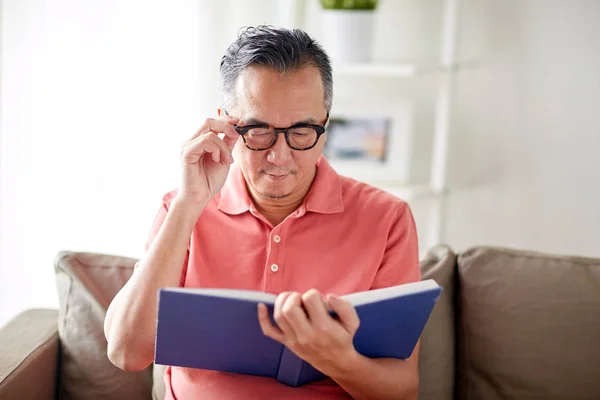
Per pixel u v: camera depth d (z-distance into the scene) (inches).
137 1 95.8
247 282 55.7
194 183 52.9
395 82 106.5
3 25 92.8
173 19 97.2
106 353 62.3
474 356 63.1
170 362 48.0
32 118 95.3
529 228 106.6
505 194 106.3
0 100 94.4
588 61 100.2
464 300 64.1
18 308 99.6
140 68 97.4
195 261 56.4
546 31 100.4
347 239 56.4
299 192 56.6
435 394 62.1
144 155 99.9
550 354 60.6
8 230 97.7
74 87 95.7
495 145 105.0
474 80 103.7
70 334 62.9
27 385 58.1
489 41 102.1
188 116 100.0
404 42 104.8
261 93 50.6
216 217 57.4
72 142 97.1
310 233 56.2
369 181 103.0
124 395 62.2
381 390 49.6
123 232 101.5
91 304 63.0
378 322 45.8
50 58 94.3
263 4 101.2
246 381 52.6
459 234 108.9
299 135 51.4
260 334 45.7
